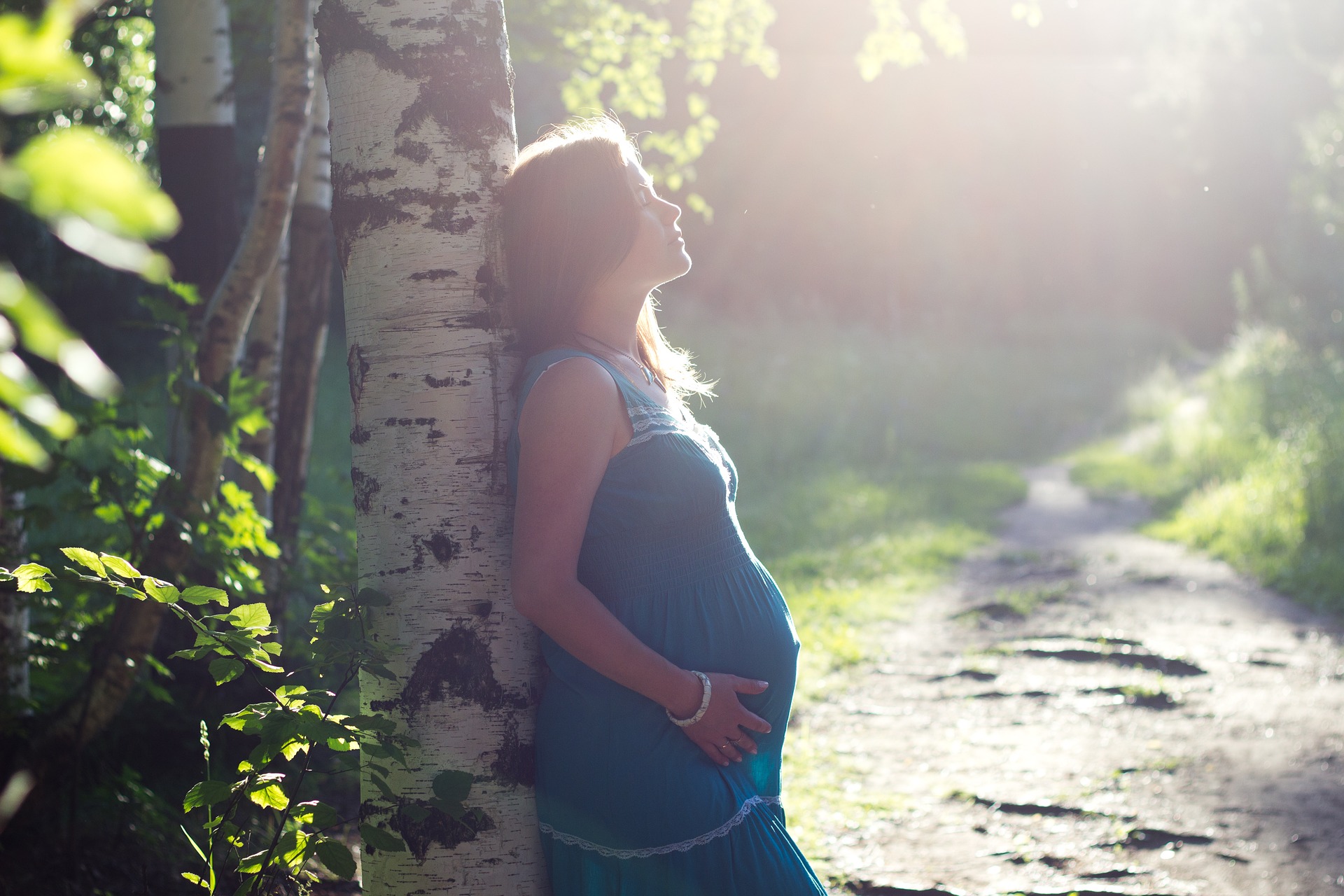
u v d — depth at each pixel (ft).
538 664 6.36
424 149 6.20
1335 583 25.30
